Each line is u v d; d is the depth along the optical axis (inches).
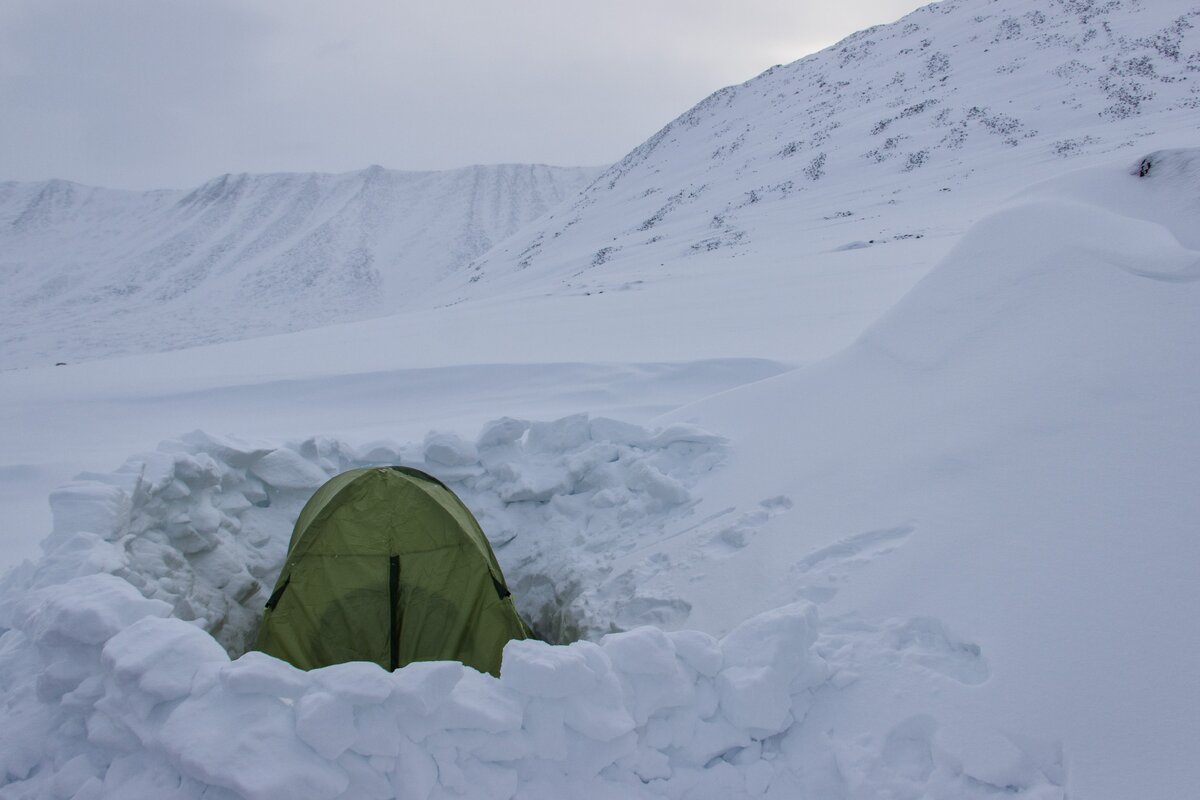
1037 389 185.8
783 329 604.4
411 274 4165.8
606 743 130.3
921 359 229.0
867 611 159.6
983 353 212.1
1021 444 175.3
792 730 141.6
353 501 201.2
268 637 193.0
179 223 5246.1
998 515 163.2
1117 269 199.5
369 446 280.2
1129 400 167.9
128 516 203.9
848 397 241.4
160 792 120.1
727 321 668.7
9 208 5585.6
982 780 123.0
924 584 158.6
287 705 125.2
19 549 306.7
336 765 118.7
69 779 129.6
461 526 200.5
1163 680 124.6
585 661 132.3
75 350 2792.8
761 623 146.3
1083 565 144.2
